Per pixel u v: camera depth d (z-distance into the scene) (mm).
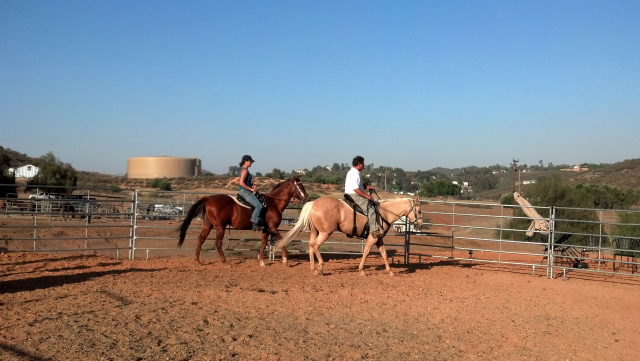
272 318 6961
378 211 10680
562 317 8008
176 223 23203
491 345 6324
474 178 116875
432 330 6848
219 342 5781
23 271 10000
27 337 5613
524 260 14898
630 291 10359
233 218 11398
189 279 9617
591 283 11188
